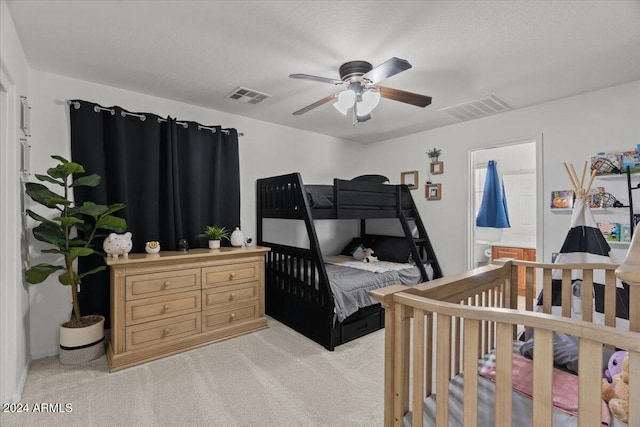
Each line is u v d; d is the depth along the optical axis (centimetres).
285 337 298
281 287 345
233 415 183
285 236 411
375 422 178
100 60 237
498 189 467
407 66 182
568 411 120
